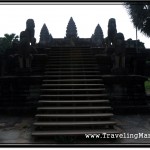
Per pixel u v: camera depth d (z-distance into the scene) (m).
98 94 9.38
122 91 11.18
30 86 11.12
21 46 11.41
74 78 10.77
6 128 8.13
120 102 11.08
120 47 11.41
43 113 8.25
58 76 10.72
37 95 11.05
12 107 10.85
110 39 12.99
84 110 8.33
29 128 8.12
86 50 13.45
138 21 23.36
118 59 11.48
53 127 7.39
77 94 9.45
